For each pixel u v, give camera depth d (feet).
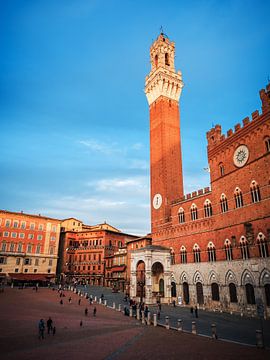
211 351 90.33
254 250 170.71
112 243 431.43
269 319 154.71
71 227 483.92
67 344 101.60
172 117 316.60
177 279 240.12
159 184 292.20
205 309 202.28
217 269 200.03
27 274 368.68
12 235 379.55
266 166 170.40
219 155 215.92
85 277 415.23
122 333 121.19
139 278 265.54
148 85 339.16
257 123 180.96
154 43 353.51
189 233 235.81
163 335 117.80
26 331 123.95
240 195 189.26
